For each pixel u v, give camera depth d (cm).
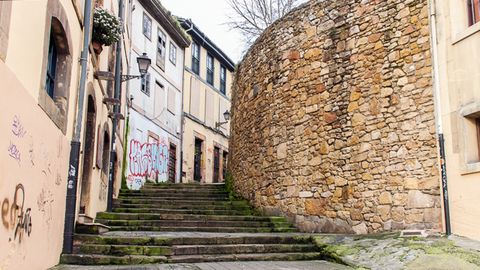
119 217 992
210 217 1041
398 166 816
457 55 720
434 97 766
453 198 705
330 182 948
